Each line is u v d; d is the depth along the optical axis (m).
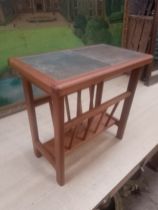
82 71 1.11
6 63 1.98
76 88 1.01
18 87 2.13
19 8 1.89
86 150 1.67
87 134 1.52
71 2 2.29
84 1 2.42
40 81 1.01
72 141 1.42
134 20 2.88
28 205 1.25
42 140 1.77
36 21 2.05
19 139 1.79
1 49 1.90
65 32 2.37
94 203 1.27
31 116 1.39
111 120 1.74
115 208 1.53
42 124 1.98
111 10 2.79
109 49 1.61
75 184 1.39
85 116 1.26
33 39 2.10
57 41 2.33
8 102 2.12
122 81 3.04
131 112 2.24
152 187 1.90
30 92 1.29
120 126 1.74
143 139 1.83
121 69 1.22
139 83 2.99
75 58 1.34
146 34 2.77
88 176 1.45
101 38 2.86
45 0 2.04
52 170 1.49
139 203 1.78
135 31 2.91
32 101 1.33
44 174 1.46
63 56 1.38
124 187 1.78
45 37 2.20
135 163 1.57
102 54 1.46
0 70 1.97
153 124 2.05
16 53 2.02
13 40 1.95
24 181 1.40
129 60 1.34
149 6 2.74
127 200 1.80
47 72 1.09
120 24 3.02
